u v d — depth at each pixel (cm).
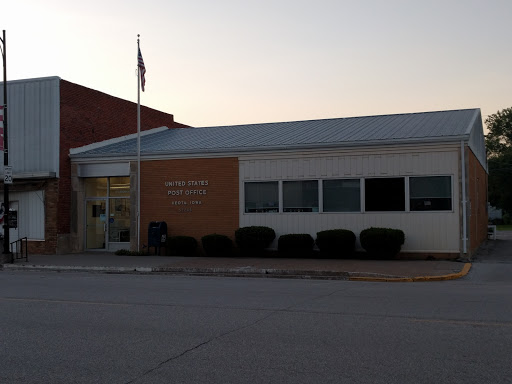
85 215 2548
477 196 2622
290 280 1631
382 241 1961
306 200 2191
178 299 1205
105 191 2534
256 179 2250
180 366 675
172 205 2367
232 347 759
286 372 641
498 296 1203
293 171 2203
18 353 748
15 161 2503
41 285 1504
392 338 794
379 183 2091
